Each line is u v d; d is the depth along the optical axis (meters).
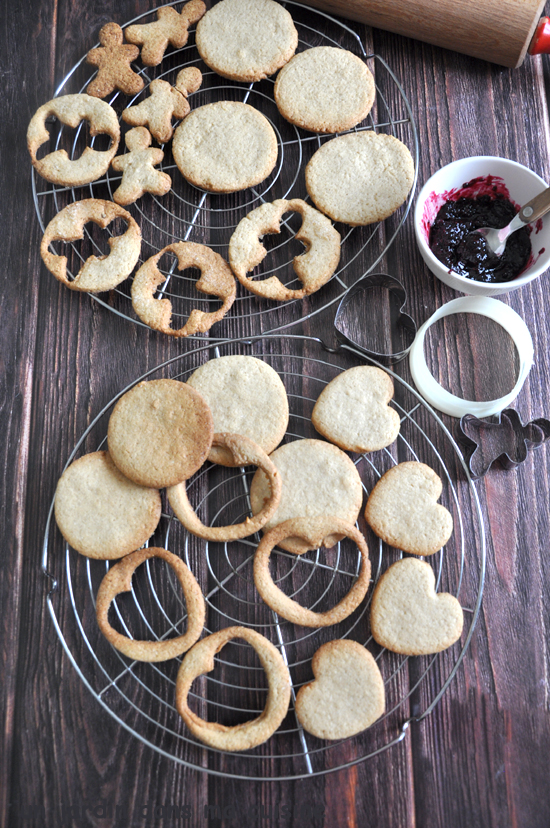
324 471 0.78
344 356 0.82
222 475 0.80
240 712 0.77
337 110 0.82
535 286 0.84
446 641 0.76
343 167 0.81
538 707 0.78
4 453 0.81
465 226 0.81
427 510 0.77
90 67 0.86
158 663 0.77
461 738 0.77
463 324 0.83
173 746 0.76
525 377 0.79
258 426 0.78
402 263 0.84
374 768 0.76
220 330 0.82
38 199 0.84
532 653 0.78
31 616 0.79
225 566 0.79
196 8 0.84
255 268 0.83
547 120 0.86
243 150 0.82
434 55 0.86
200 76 0.83
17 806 0.76
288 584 0.79
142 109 0.82
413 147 0.85
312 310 0.83
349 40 0.86
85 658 0.78
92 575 0.79
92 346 0.82
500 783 0.76
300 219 0.83
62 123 0.84
